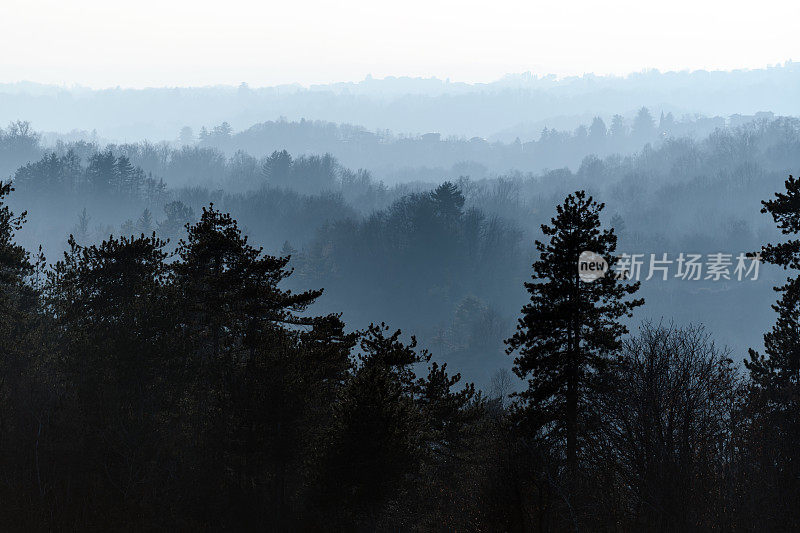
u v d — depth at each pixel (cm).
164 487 5744
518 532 4256
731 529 4306
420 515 6328
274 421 5616
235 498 5781
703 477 4650
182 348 6181
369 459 5425
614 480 4947
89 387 5850
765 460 4691
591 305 6288
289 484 6144
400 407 5775
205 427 5938
